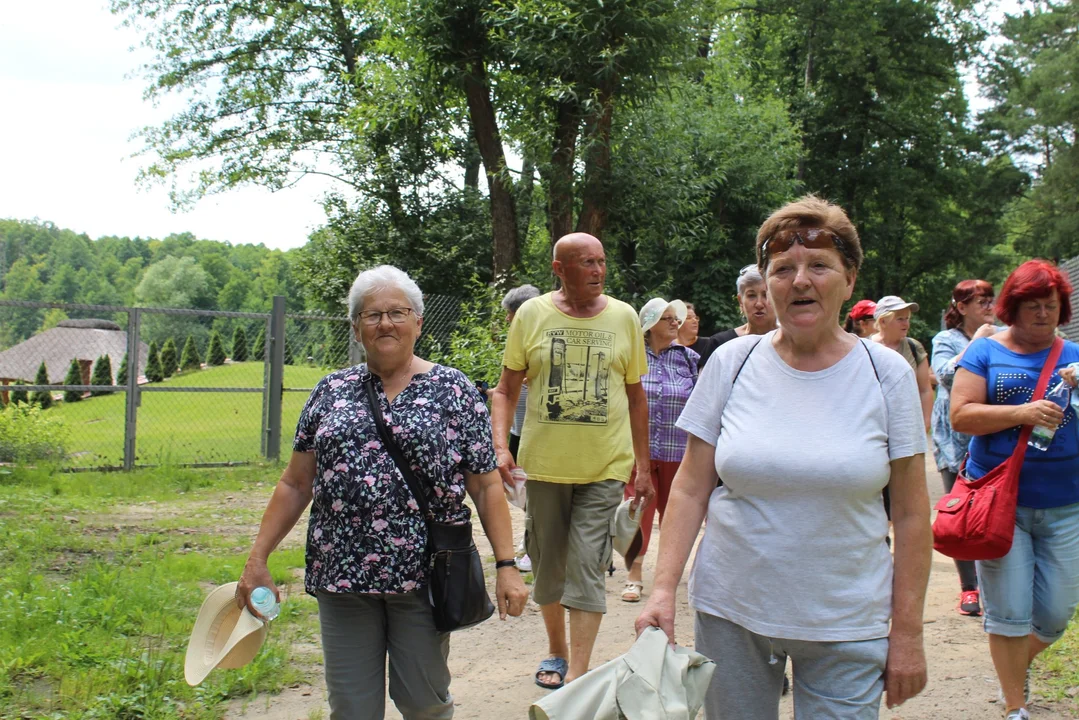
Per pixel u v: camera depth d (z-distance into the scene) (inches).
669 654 96.2
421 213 820.0
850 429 99.3
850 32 1174.3
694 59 612.1
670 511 107.9
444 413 124.7
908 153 1357.0
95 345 500.4
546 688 187.6
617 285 705.0
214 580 255.0
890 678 98.0
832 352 103.7
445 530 122.8
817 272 101.0
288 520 130.1
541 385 186.5
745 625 100.3
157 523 337.4
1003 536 151.1
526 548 192.5
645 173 601.9
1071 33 1466.5
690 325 287.4
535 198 696.4
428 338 530.3
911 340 263.0
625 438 186.9
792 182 867.4
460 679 193.8
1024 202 1556.3
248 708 170.7
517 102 601.6
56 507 357.1
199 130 1039.6
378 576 119.5
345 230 824.9
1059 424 154.3
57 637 193.9
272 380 502.6
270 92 1022.4
